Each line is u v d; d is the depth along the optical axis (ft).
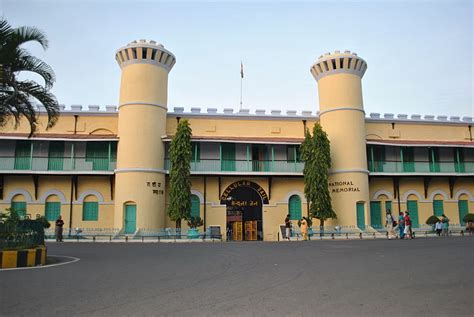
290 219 102.68
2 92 50.57
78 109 100.78
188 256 48.06
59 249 60.18
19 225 43.19
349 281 28.68
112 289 26.11
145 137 93.45
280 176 102.68
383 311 20.26
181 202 87.30
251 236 102.01
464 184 113.09
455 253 46.78
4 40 47.34
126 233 90.12
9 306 21.49
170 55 99.09
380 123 111.96
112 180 97.71
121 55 97.50
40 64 50.21
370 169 105.09
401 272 32.55
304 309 20.83
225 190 100.99
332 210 93.71
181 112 102.94
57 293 24.80
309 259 43.37
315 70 106.73
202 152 101.40
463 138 116.47
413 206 109.60
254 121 106.32
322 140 95.35
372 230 95.86
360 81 105.29
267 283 28.30
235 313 20.12
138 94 94.84
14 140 96.22
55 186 96.84
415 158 111.14
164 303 22.21
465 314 19.56
